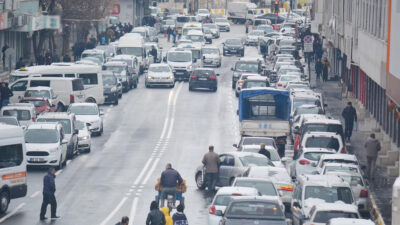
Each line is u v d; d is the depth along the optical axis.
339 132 100.94
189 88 171.50
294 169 88.12
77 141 107.69
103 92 149.75
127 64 174.25
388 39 86.81
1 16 165.25
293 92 131.12
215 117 140.12
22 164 76.56
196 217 73.50
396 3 81.19
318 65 184.12
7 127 75.56
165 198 73.31
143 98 161.25
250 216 56.44
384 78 98.81
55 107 133.62
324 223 59.25
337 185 66.12
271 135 109.38
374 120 124.00
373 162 90.62
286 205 76.00
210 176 84.00
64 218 73.19
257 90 113.69
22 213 75.38
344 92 162.25
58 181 90.69
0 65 176.12
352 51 140.62
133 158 105.44
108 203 79.88
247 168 80.75
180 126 131.25
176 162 102.81
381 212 75.19
